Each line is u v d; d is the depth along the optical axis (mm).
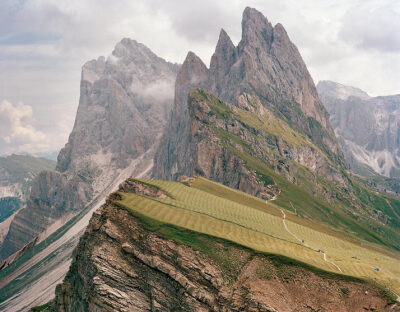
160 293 106500
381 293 105312
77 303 121812
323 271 109125
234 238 121125
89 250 120750
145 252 112938
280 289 103938
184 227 120125
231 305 99812
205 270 106750
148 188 166500
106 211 125625
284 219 194375
